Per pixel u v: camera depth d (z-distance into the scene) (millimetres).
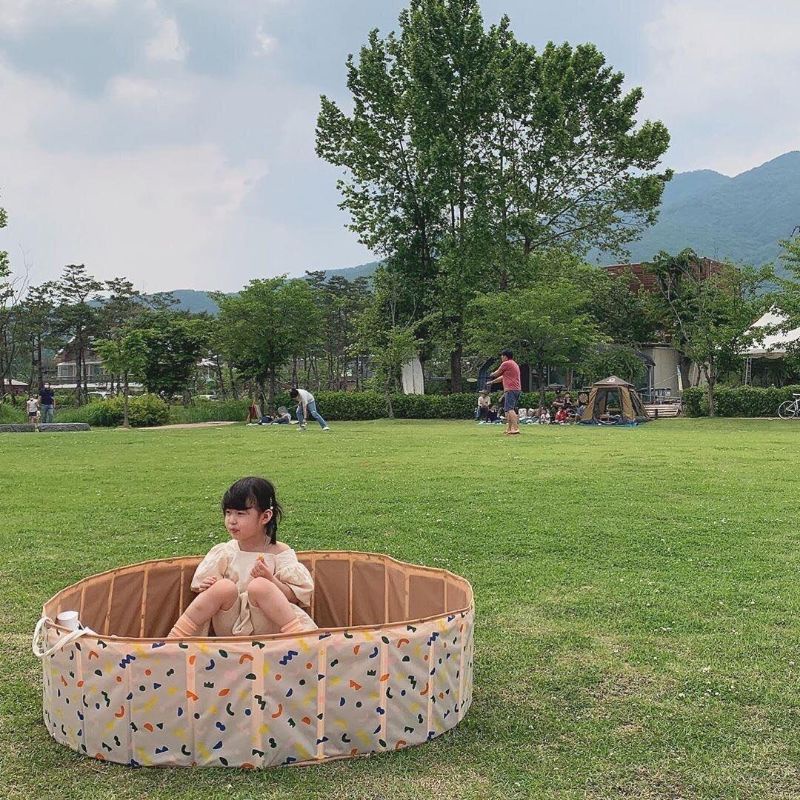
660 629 4492
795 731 3250
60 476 11586
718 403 31266
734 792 2789
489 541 6707
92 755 3033
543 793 2779
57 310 66250
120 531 7328
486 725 3311
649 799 2750
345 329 62750
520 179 34438
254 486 3760
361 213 36562
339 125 35688
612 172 34281
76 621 3166
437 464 12289
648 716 3396
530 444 16094
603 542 6633
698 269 41531
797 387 30203
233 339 37750
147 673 2930
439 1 32188
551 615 4781
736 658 4051
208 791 2775
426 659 3113
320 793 2762
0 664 4055
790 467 11508
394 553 6375
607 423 25500
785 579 5488
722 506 8164
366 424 29516
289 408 36312
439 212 35656
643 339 41812
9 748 3133
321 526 7418
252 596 3475
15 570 5926
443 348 37812
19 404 43188
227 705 2910
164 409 36781
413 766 2955
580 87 32969
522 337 28641
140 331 34219
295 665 2916
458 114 33000
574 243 37625
